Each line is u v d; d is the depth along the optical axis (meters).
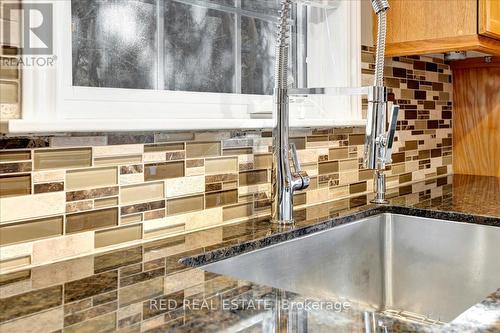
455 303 1.23
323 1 1.35
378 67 1.11
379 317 0.57
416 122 1.83
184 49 1.07
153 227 0.96
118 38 0.94
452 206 1.31
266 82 1.27
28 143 0.77
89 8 0.90
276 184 1.10
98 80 0.91
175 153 0.99
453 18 1.40
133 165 0.92
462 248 1.21
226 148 1.10
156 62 1.01
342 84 1.39
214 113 1.11
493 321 0.55
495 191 1.57
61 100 0.82
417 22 1.47
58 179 0.81
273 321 0.57
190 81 1.08
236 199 1.13
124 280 0.73
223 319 0.58
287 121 1.09
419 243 1.28
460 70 2.05
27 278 0.74
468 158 2.06
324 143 1.39
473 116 2.03
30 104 0.75
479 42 1.37
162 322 0.57
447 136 2.05
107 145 0.88
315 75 1.41
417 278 1.29
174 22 1.05
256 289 0.68
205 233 1.02
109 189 0.89
